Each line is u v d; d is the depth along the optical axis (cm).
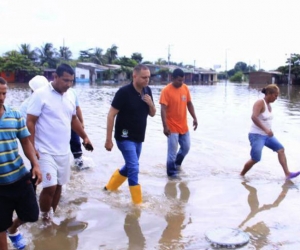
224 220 472
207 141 994
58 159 458
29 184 365
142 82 516
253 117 643
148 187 603
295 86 5475
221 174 686
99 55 7894
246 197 561
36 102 445
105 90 3612
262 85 6078
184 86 683
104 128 1173
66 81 448
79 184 612
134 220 471
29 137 412
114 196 558
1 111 344
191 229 444
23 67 5662
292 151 872
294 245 401
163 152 851
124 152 530
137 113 523
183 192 582
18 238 388
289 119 1466
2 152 340
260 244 403
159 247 397
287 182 639
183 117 675
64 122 461
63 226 450
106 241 412
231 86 5697
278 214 493
